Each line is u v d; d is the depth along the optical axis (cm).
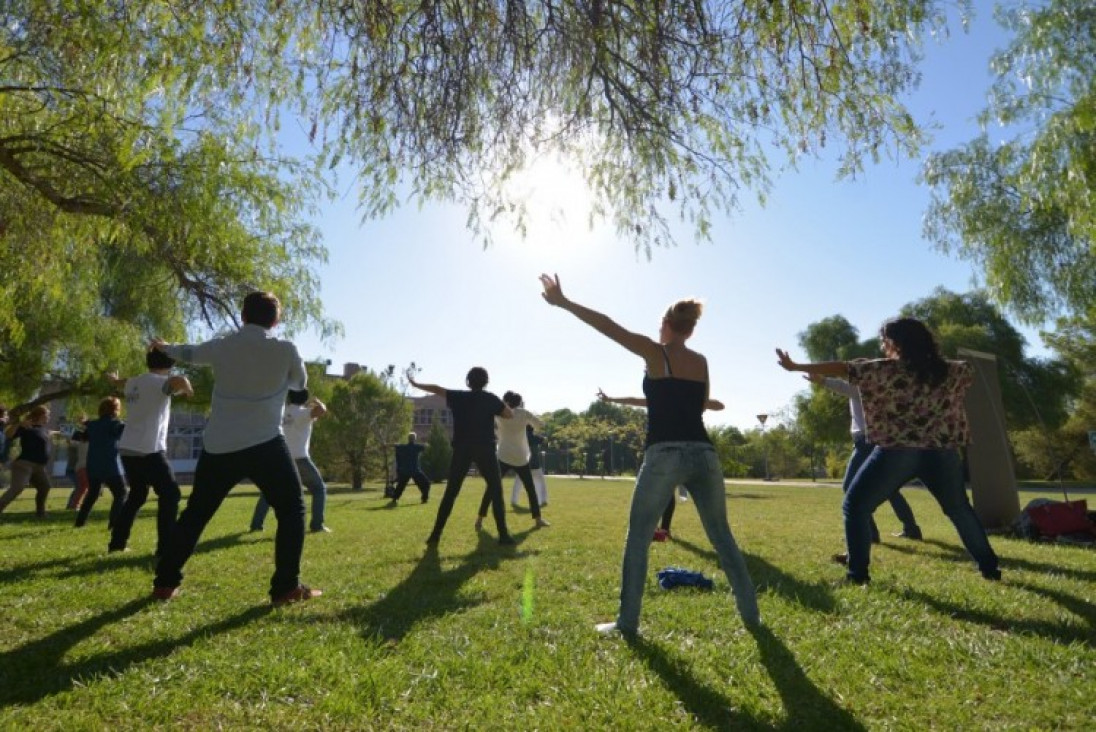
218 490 394
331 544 661
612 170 554
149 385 574
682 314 343
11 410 1414
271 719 217
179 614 352
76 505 1273
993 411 823
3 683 248
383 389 3544
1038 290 1352
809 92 462
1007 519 800
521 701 235
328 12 439
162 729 210
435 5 435
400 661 273
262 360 396
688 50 437
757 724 213
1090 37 926
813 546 627
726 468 4053
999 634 310
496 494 664
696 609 362
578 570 497
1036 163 945
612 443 5728
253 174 734
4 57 515
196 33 408
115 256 967
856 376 439
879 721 213
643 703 230
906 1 441
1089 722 211
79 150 595
